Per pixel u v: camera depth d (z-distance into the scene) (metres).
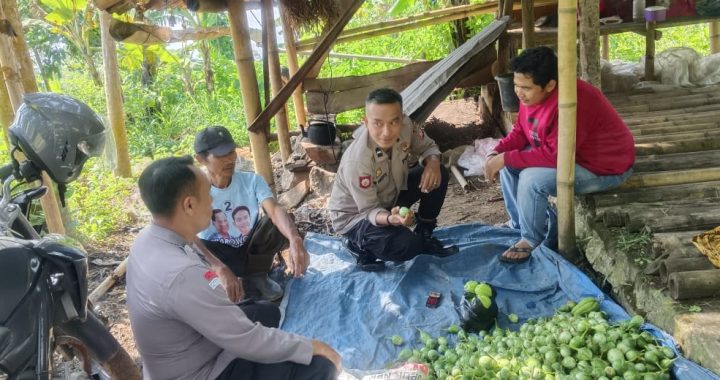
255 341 2.50
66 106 2.73
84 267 2.50
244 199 4.16
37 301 2.26
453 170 7.02
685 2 7.88
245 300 3.93
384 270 4.58
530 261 4.38
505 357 3.25
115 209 6.95
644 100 6.88
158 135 10.95
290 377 2.69
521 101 4.18
